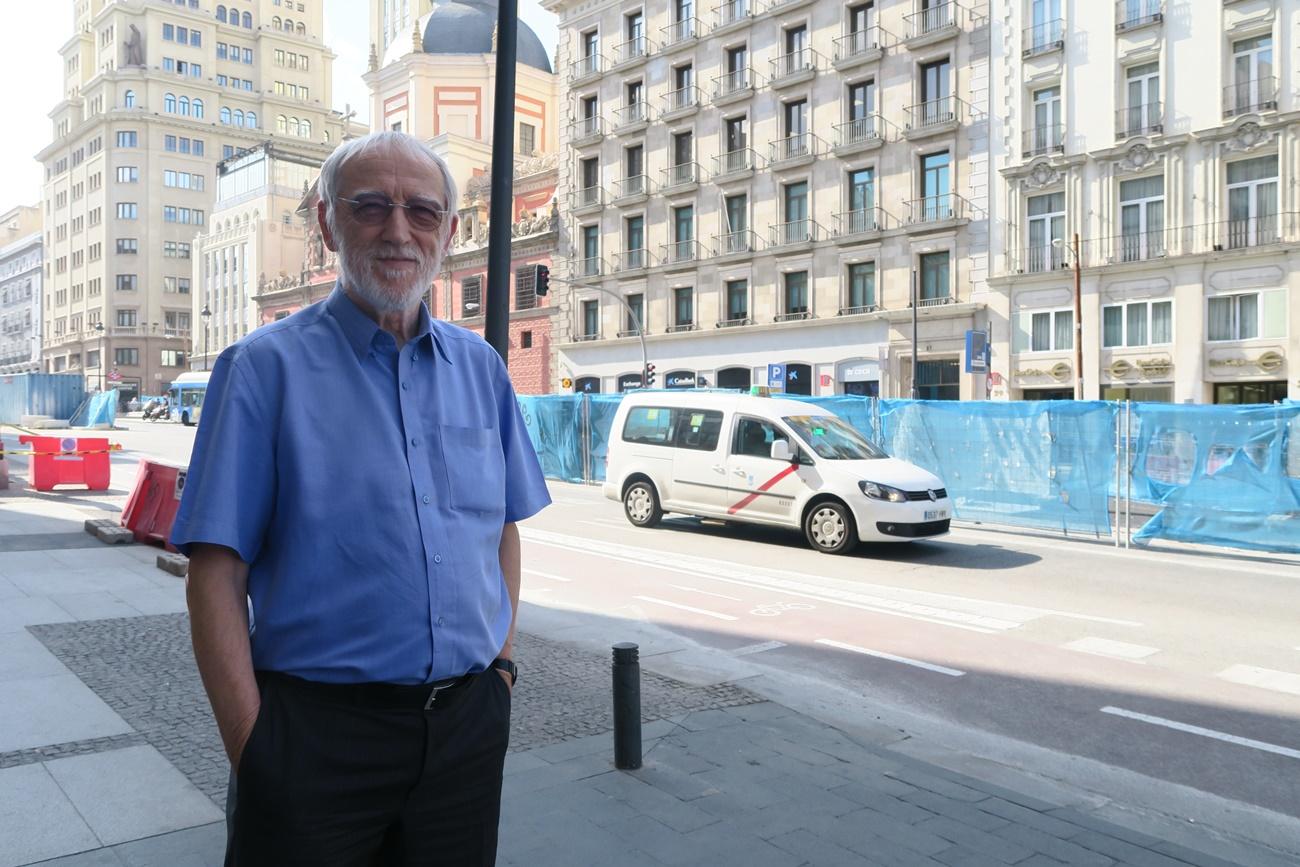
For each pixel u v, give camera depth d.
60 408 46.03
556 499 17.94
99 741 4.50
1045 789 4.35
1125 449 12.41
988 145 29.56
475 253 47.59
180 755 4.33
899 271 31.75
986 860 3.49
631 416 13.80
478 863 1.93
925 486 11.12
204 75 90.88
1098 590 9.20
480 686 1.96
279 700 1.73
